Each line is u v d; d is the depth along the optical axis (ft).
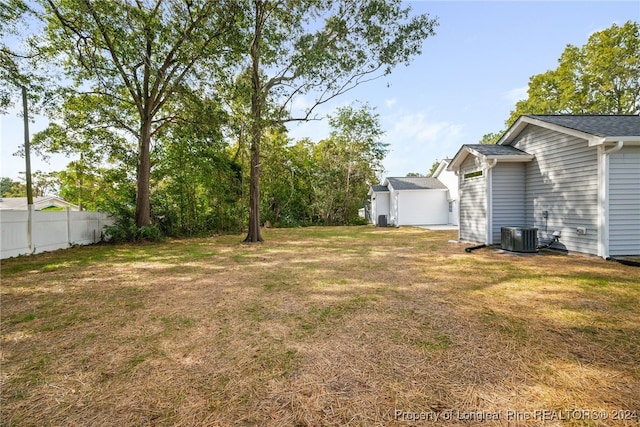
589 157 21.31
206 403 5.77
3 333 9.37
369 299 12.47
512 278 15.65
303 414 5.41
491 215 28.07
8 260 23.84
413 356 7.51
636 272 16.44
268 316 10.64
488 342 8.22
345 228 59.31
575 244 22.56
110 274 18.24
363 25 29.86
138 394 6.08
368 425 5.08
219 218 50.37
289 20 30.66
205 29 31.42
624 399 5.66
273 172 61.41
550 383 6.23
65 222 31.60
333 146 78.84
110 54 33.37
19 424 5.19
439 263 20.38
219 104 36.55
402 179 70.85
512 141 29.99
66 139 38.86
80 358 7.68
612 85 62.23
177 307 11.82
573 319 9.82
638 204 20.33
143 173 37.40
